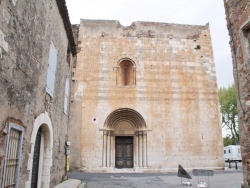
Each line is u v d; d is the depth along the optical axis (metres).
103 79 20.97
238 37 8.01
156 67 21.55
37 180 9.02
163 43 22.17
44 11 8.16
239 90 7.90
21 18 6.06
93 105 20.39
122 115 20.86
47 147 9.48
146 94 20.91
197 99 21.19
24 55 6.39
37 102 7.73
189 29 22.83
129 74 22.03
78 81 20.75
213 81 21.73
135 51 21.80
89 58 21.34
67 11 10.83
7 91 5.42
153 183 12.79
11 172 5.88
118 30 22.19
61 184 11.25
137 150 20.34
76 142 19.56
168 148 20.05
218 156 20.27
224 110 40.50
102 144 19.75
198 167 19.86
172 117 20.61
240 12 7.91
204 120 20.83
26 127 6.80
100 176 16.22
